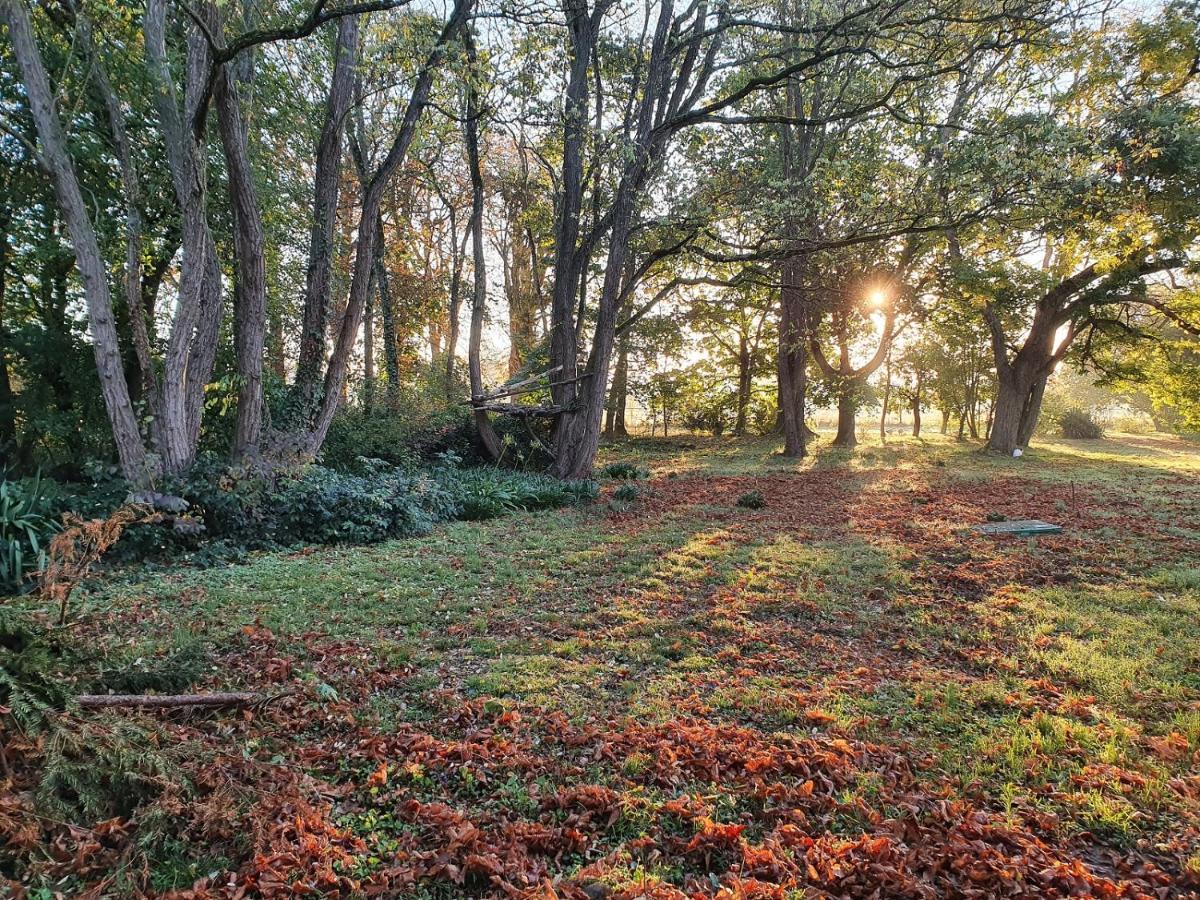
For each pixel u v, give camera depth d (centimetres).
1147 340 2073
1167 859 268
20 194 1059
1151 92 1484
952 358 2842
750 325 3120
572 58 1374
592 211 1706
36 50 743
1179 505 1153
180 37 1037
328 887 249
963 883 249
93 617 459
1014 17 1016
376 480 1114
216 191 1177
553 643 517
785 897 241
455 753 346
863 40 1148
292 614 573
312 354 1139
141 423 948
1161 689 415
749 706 406
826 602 619
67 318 1166
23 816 249
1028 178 1054
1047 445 2734
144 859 246
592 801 302
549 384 1570
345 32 1078
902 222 1233
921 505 1216
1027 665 466
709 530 998
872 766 334
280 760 330
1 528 671
